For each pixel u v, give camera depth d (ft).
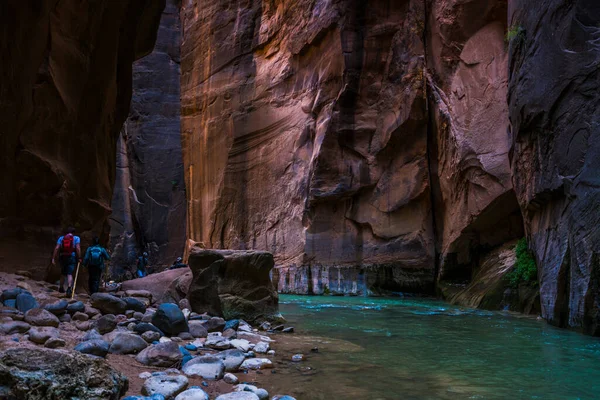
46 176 32.22
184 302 30.81
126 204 130.72
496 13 54.34
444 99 61.41
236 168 87.86
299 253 74.08
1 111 29.17
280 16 84.79
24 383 10.84
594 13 30.73
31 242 31.65
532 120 36.42
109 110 40.70
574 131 30.81
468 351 22.40
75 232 36.29
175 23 141.28
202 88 98.07
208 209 92.63
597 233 27.20
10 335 18.26
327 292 68.85
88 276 36.06
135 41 44.98
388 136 66.23
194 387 14.10
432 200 64.80
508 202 50.80
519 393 15.26
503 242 53.83
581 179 29.48
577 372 18.19
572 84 31.48
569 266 30.76
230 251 30.48
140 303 27.94
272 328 28.63
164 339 21.07
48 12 31.78
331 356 20.88
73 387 11.38
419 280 63.82
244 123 87.86
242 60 91.30
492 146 51.62
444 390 15.55
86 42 36.60
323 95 73.46
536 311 38.93
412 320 34.86
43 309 20.98
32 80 31.50
